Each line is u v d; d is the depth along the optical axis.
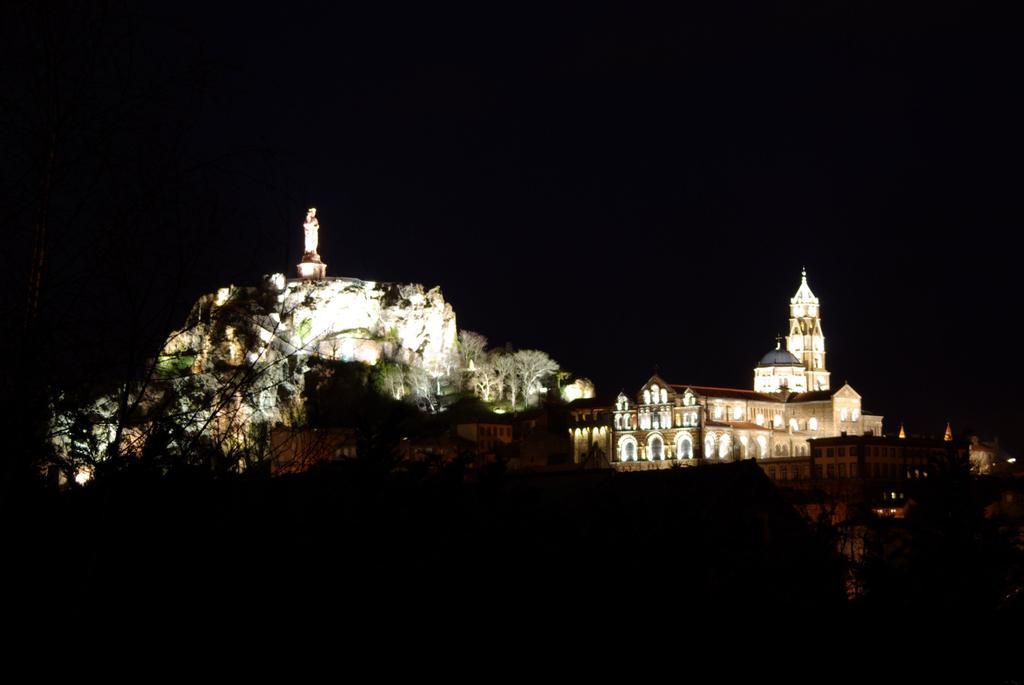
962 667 43.34
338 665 28.16
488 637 31.22
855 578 42.97
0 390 22.52
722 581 36.62
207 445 25.48
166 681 25.50
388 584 29.06
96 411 23.69
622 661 33.66
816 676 38.59
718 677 35.94
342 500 28.55
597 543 33.56
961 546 45.44
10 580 23.73
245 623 26.69
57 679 23.80
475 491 32.66
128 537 24.88
